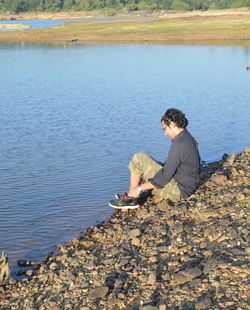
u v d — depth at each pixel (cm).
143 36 6506
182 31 6700
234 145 1544
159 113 2036
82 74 3341
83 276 697
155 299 591
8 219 984
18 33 7669
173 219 815
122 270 686
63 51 5125
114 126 1816
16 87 2819
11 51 5259
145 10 16750
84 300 634
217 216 798
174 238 753
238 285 579
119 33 6919
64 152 1482
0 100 2408
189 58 4184
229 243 682
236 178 977
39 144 1584
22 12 19125
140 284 634
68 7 19012
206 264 628
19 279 752
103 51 5003
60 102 2327
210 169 1086
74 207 1038
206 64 3759
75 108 2173
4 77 3269
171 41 6050
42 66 3862
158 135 1669
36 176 1259
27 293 702
